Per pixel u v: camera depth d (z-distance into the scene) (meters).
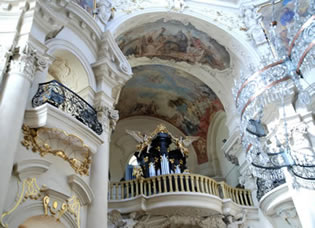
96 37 8.94
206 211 10.44
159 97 15.76
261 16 12.41
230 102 12.90
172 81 14.65
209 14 12.74
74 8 8.29
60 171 6.23
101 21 10.52
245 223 10.91
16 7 7.13
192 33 12.70
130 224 9.86
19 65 6.20
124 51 12.35
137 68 13.85
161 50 13.09
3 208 4.80
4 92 5.79
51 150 6.17
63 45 7.88
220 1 13.54
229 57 12.90
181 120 16.36
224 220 10.79
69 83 8.59
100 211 6.64
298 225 9.89
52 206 5.70
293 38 6.28
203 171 15.36
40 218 5.62
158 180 10.61
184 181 10.87
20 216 5.10
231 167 14.20
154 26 12.23
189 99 15.27
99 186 6.95
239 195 11.72
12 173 5.28
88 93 8.15
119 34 11.14
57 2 7.89
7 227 4.70
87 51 8.70
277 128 9.80
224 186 11.35
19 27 6.89
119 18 11.16
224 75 13.28
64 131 6.18
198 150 15.98
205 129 15.76
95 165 7.22
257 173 8.25
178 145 13.23
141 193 10.26
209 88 14.09
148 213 10.12
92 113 7.34
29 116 5.94
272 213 10.60
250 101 7.12
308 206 8.23
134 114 16.55
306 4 11.56
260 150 7.39
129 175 15.15
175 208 10.11
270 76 6.89
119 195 10.55
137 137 13.51
